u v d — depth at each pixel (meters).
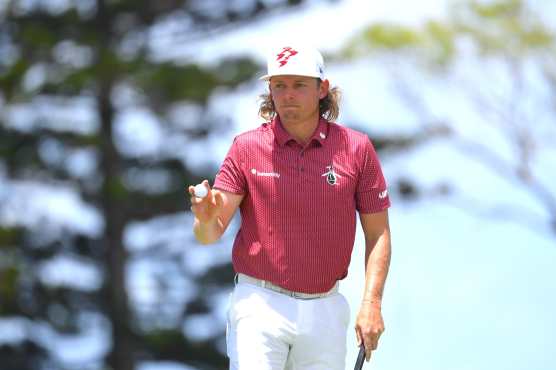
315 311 19.66
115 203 69.44
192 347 72.00
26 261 71.31
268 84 20.31
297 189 19.45
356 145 19.78
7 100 66.56
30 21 68.12
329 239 19.58
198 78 65.44
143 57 66.88
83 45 66.75
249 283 19.80
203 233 19.28
